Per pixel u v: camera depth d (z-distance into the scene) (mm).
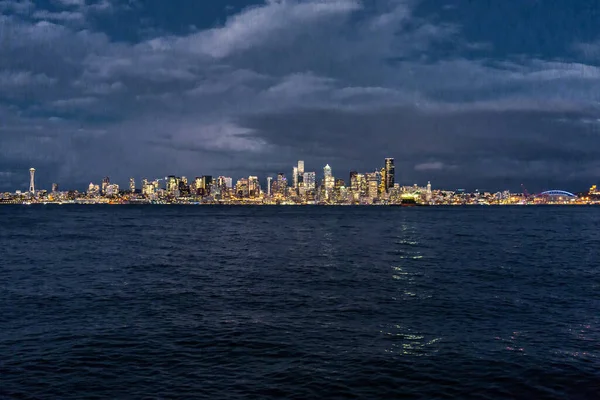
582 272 45406
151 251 65938
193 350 20266
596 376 17312
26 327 24250
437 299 31781
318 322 25297
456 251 65938
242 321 25484
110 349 20375
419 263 52375
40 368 18031
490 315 27094
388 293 34062
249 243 79750
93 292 34500
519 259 56375
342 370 17859
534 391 16016
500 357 19406
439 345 21094
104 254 61906
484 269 47406
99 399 15281
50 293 34125
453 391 16000
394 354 19750
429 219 191250
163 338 22109
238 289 35781
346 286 37188
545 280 40406
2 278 41438
